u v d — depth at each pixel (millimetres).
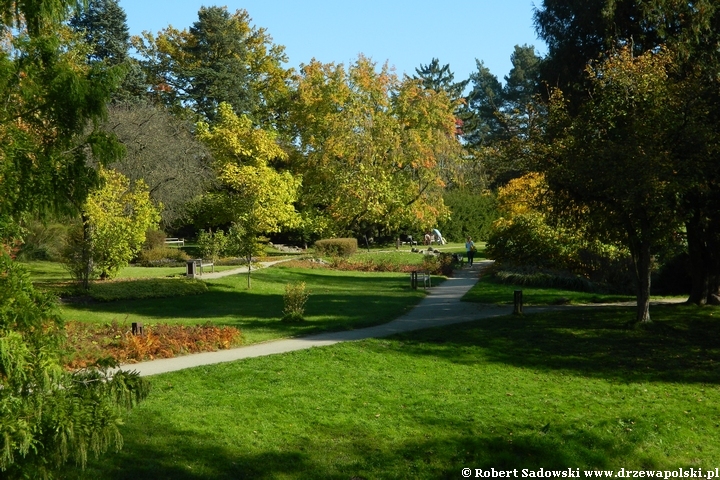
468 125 80812
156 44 53438
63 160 5492
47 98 5461
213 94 50656
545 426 10156
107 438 5223
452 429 10008
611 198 16484
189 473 7969
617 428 10320
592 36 21938
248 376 11930
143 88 46594
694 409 11609
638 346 16078
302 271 35344
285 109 50531
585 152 16766
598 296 25703
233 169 29766
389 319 19641
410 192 45781
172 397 10461
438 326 18203
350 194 43000
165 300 23297
